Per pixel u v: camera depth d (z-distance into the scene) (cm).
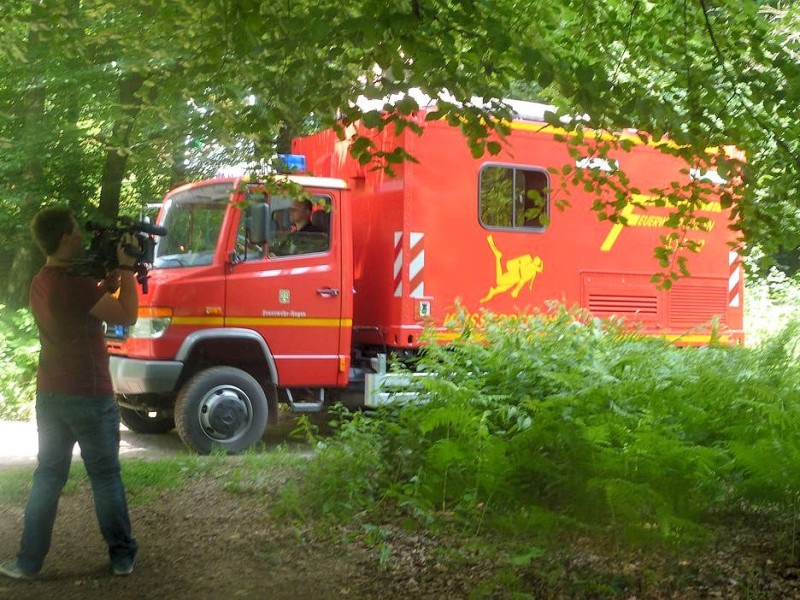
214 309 981
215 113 759
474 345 709
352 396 1074
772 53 605
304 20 538
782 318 1612
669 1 611
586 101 553
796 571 506
